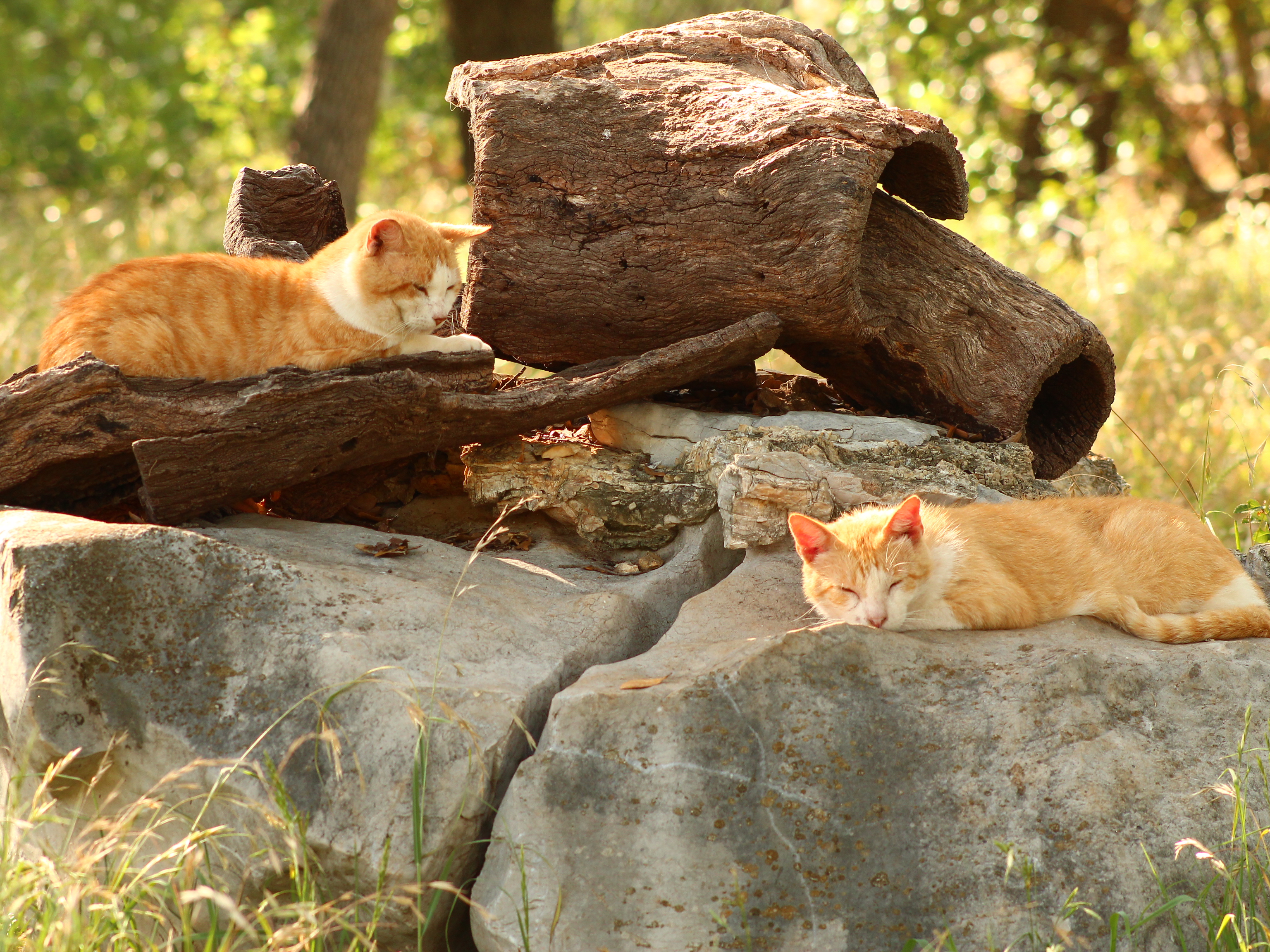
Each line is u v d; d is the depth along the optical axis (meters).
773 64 6.59
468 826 4.12
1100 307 12.05
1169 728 4.23
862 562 4.75
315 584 4.55
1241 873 3.88
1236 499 8.29
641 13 24.67
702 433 5.97
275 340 5.61
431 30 21.84
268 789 4.05
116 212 17.91
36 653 4.14
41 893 3.91
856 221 5.43
